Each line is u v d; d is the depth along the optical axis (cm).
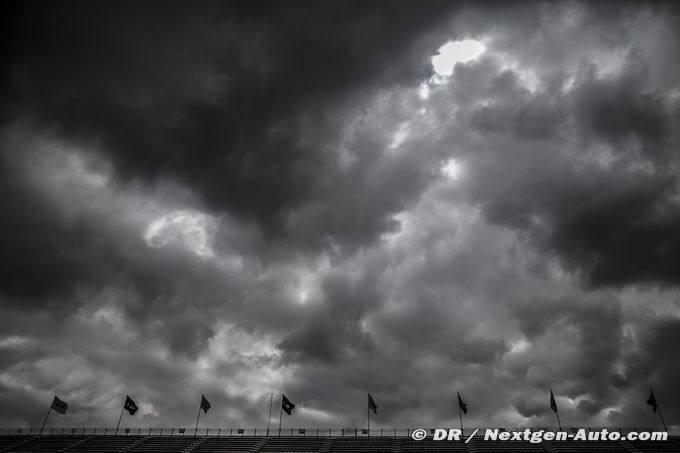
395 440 7869
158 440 8494
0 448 8212
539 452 6944
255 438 8400
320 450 7631
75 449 8106
